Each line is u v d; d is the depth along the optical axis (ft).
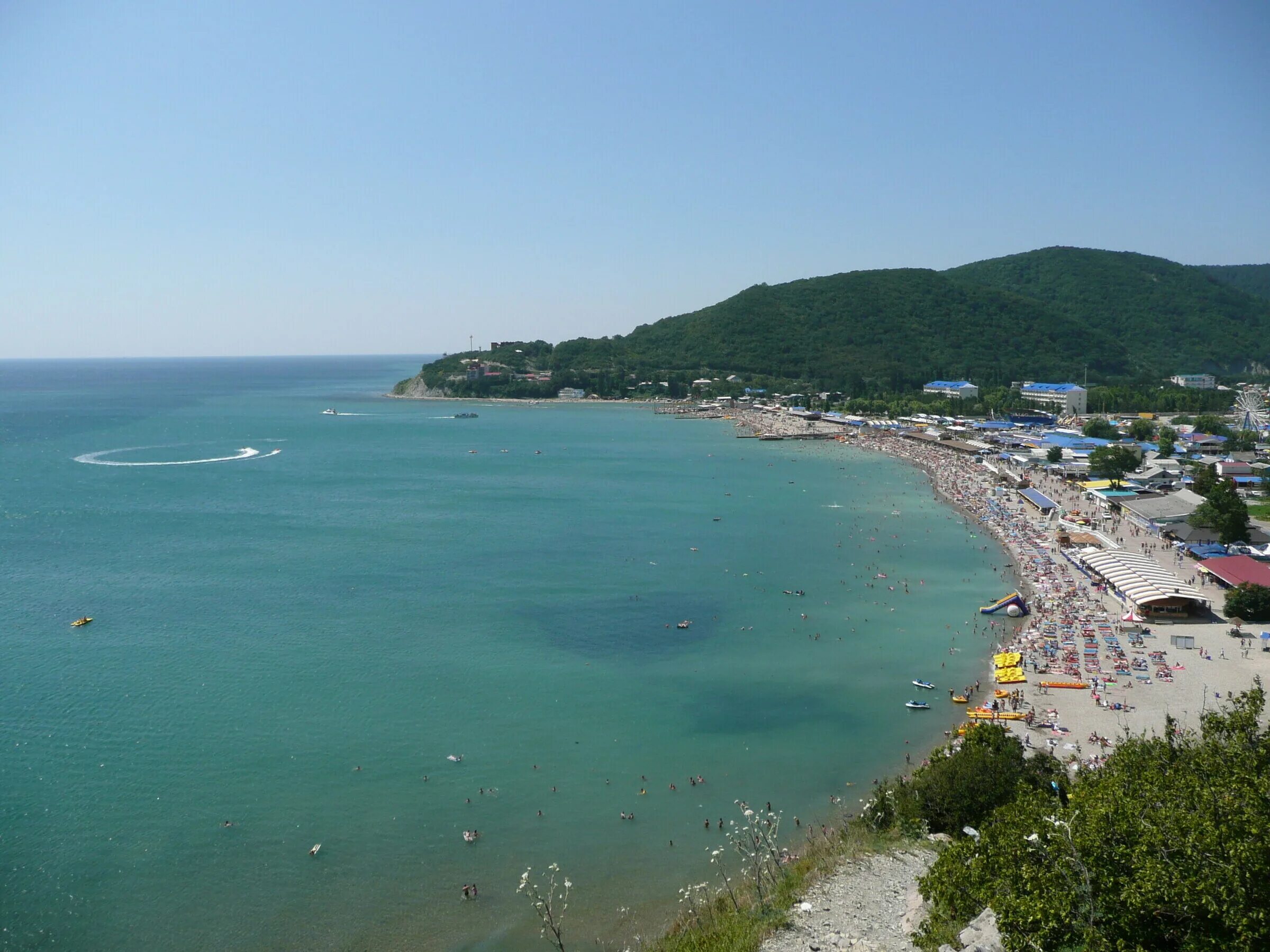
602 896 177.58
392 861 189.57
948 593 378.73
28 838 194.39
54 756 229.04
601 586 386.32
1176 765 137.69
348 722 251.39
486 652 306.14
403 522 519.19
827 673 291.58
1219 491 416.67
